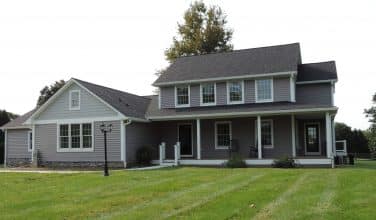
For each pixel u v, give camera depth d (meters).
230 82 25.53
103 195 11.18
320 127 25.12
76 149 24.80
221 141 25.61
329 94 24.64
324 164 20.98
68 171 21.12
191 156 26.33
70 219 8.23
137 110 26.41
